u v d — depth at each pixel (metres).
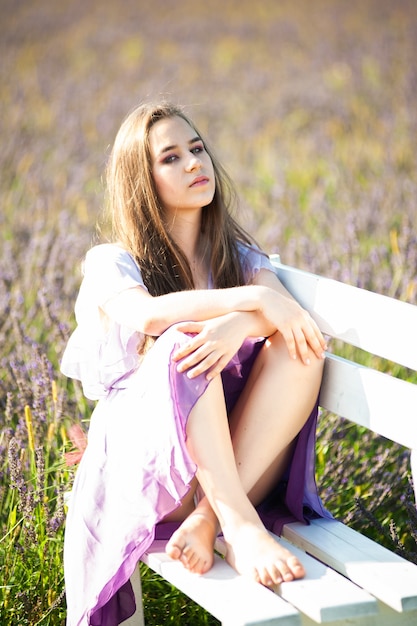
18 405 5.30
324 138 11.98
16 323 5.80
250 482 3.66
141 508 3.46
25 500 4.10
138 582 3.79
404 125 11.98
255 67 16.30
